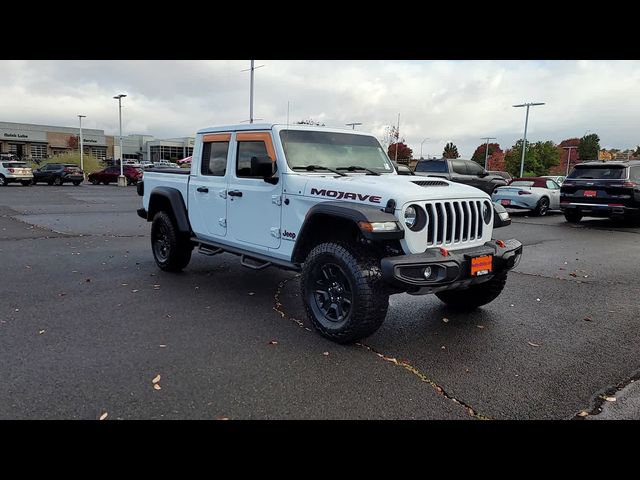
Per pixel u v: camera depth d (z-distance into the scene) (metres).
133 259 7.85
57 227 11.84
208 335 4.37
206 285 6.19
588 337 4.54
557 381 3.58
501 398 3.31
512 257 4.51
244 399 3.21
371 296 3.90
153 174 7.07
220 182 5.68
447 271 3.88
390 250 4.13
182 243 6.61
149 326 4.58
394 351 4.09
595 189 13.34
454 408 3.16
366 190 4.10
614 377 3.67
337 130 5.41
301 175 4.72
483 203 4.48
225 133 5.61
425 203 3.99
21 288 5.89
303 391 3.33
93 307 5.16
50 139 79.50
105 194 25.28
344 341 4.13
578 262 8.32
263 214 5.07
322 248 4.23
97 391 3.26
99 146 86.44
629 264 8.15
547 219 15.85
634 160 13.58
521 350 4.18
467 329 4.70
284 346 4.13
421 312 5.22
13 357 3.80
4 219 13.19
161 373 3.56
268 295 5.76
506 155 65.81
